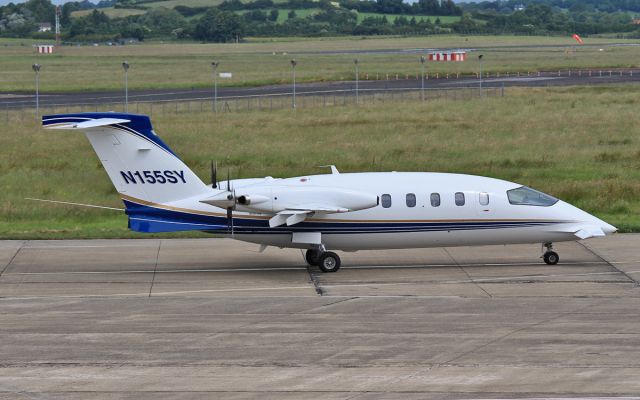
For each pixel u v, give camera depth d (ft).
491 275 287.69
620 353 200.85
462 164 531.09
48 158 567.59
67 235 361.51
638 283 273.54
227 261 314.35
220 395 177.27
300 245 296.30
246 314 237.86
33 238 358.23
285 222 287.28
